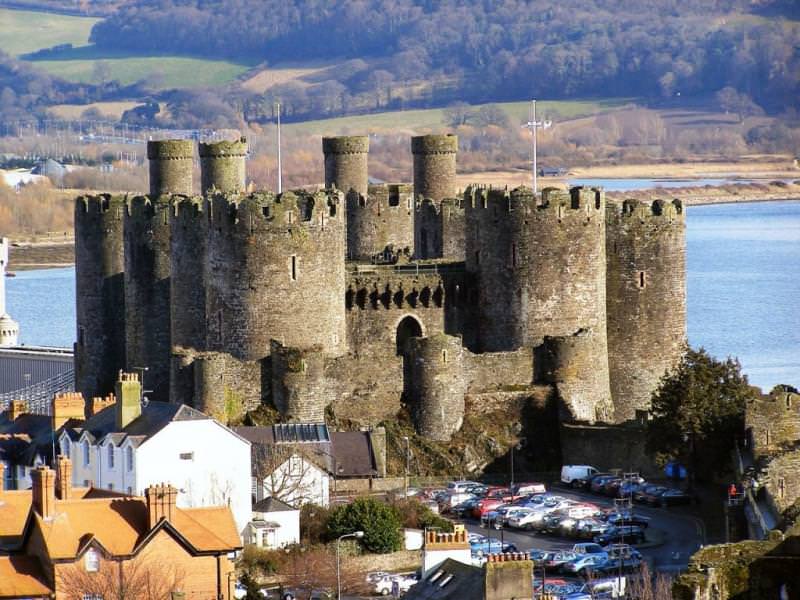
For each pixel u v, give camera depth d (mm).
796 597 183000
